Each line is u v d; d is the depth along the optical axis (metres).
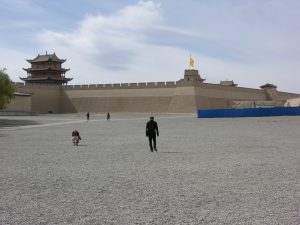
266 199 12.01
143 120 77.12
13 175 16.48
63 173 16.95
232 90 137.88
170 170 17.69
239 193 12.86
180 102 123.06
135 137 38.41
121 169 18.05
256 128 51.16
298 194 12.69
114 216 10.26
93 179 15.48
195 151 25.77
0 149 27.36
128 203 11.59
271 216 10.18
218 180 15.18
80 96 137.12
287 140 33.88
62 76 153.38
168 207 11.12
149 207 11.13
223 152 25.02
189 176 16.09
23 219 10.03
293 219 9.91
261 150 26.09
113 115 113.44
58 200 12.00
